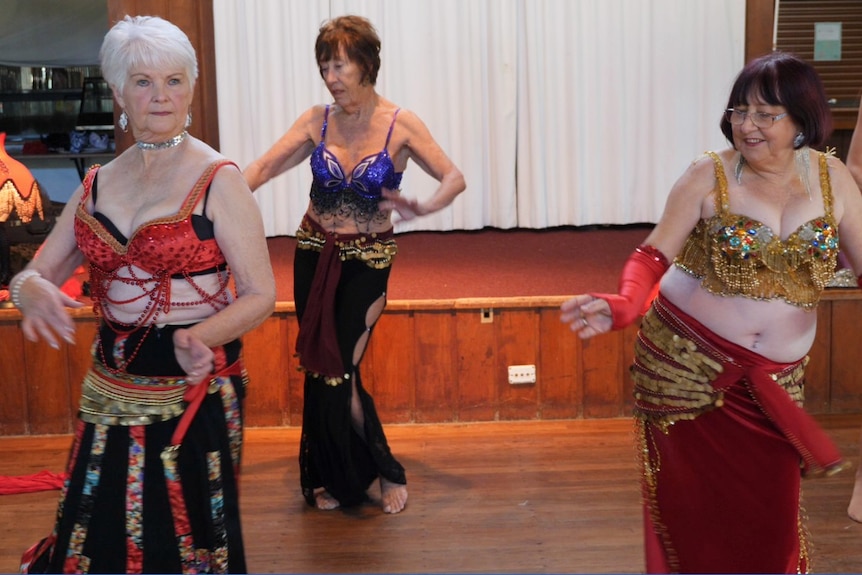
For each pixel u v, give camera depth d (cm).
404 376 481
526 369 480
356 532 367
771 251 254
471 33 711
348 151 372
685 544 270
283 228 714
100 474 242
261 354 481
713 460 264
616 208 736
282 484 417
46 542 260
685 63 720
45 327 244
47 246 257
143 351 242
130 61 237
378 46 367
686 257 266
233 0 687
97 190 249
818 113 248
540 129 727
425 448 451
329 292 369
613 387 484
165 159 246
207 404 247
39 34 868
